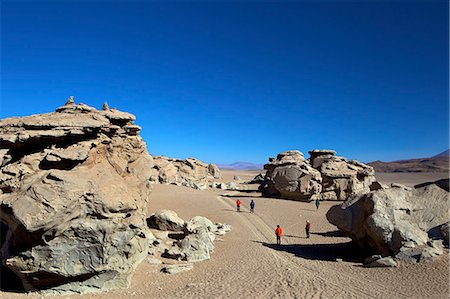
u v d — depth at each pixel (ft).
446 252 61.26
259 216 126.21
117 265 52.34
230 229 104.83
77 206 48.75
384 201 71.20
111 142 57.88
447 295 46.98
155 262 67.15
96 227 49.57
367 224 68.44
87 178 51.44
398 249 64.49
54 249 47.67
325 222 117.29
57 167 52.70
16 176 51.26
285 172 169.78
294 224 114.32
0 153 54.34
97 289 51.19
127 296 49.42
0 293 48.78
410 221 69.72
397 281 54.70
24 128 52.29
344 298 47.98
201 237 76.13
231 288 52.90
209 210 134.10
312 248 83.76
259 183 270.05
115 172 57.26
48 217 46.19
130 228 54.03
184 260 70.74
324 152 186.29
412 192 76.28
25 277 48.37
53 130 52.13
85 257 49.75
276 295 49.26
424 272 56.24
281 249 82.48
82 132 53.36
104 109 62.03
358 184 176.35
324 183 174.50
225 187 229.45
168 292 51.67
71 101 59.82
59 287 49.49
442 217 69.72
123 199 53.01
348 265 66.74
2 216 50.14
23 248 48.32
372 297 48.19
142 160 62.90
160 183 214.69
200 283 55.72
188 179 233.96
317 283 55.26
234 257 74.18
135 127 61.62
